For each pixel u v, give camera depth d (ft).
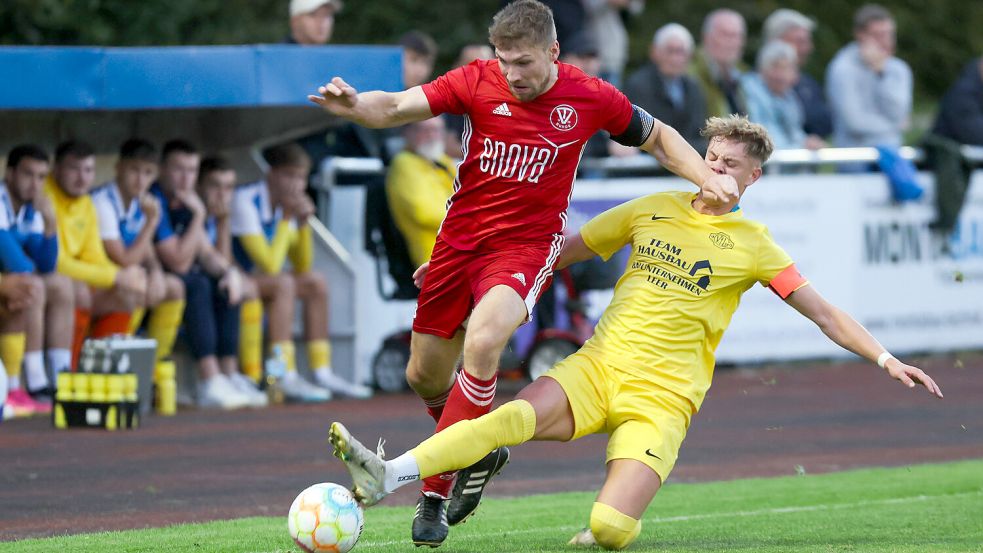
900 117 166.91
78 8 170.40
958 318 167.73
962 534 70.79
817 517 77.41
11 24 165.27
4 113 127.13
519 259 65.26
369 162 138.72
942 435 116.06
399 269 135.64
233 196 128.67
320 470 94.99
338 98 64.03
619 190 144.77
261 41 192.34
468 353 62.80
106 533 71.67
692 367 66.69
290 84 124.16
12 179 115.03
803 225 155.94
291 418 118.73
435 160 132.05
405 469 58.90
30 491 85.87
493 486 90.99
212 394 124.16
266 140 137.59
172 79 119.44
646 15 258.57
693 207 68.28
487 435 61.16
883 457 104.94
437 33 229.45
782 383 146.72
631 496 63.52
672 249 67.15
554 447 108.06
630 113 67.31
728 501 84.28
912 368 64.03
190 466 95.71
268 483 89.92
